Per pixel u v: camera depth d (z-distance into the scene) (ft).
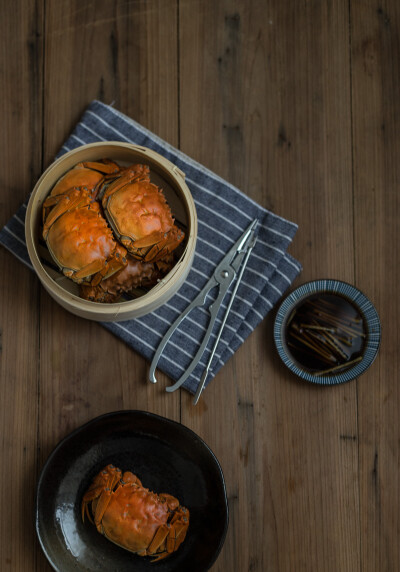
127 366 3.07
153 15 3.20
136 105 3.17
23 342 3.05
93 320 3.07
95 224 2.73
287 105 3.20
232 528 3.05
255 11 3.21
